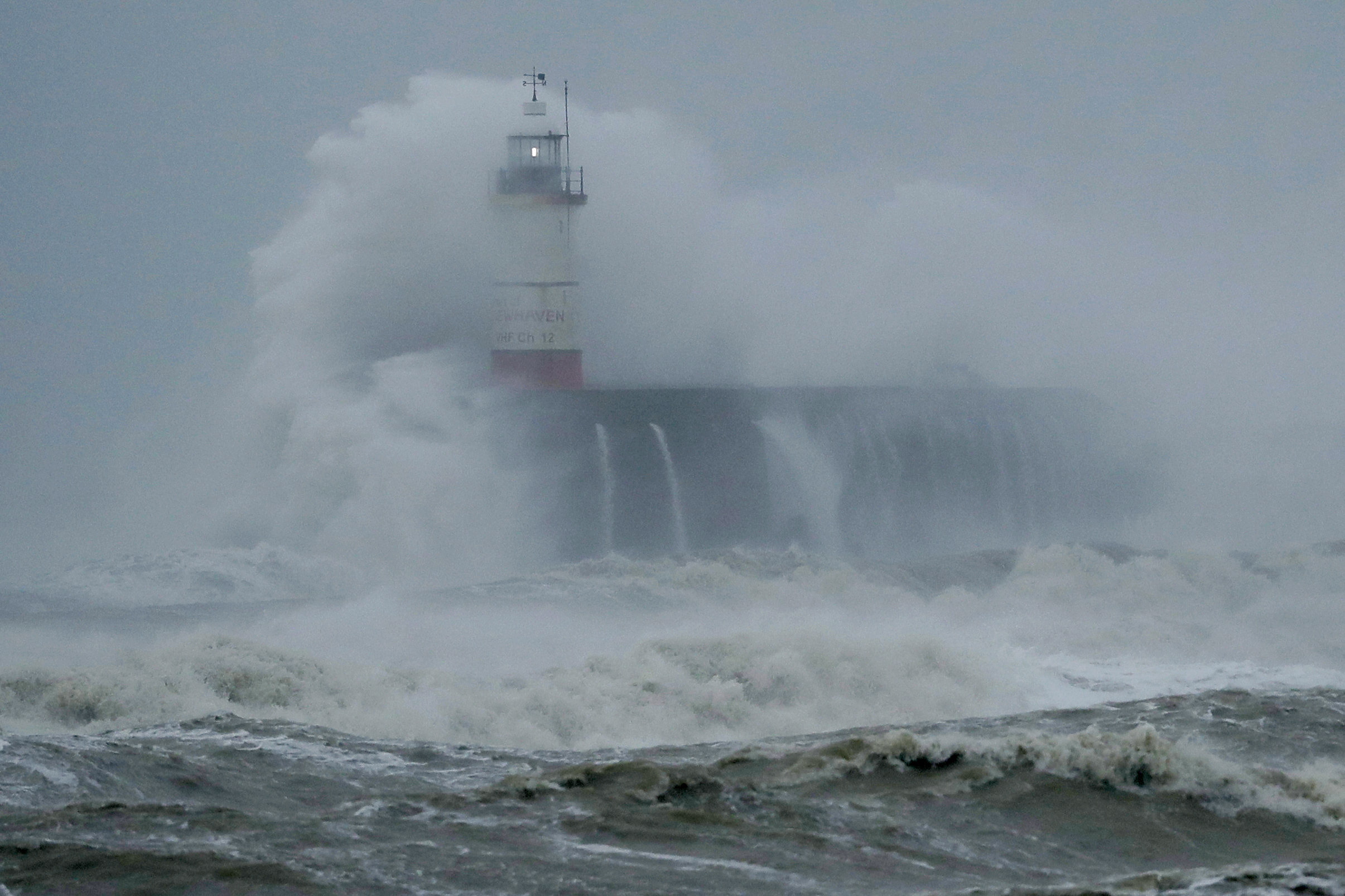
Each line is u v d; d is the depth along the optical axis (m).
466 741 62.88
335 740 53.72
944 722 62.03
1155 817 44.44
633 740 66.06
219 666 64.44
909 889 36.53
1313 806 45.91
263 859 35.47
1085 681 81.25
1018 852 40.88
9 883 33.34
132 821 38.16
